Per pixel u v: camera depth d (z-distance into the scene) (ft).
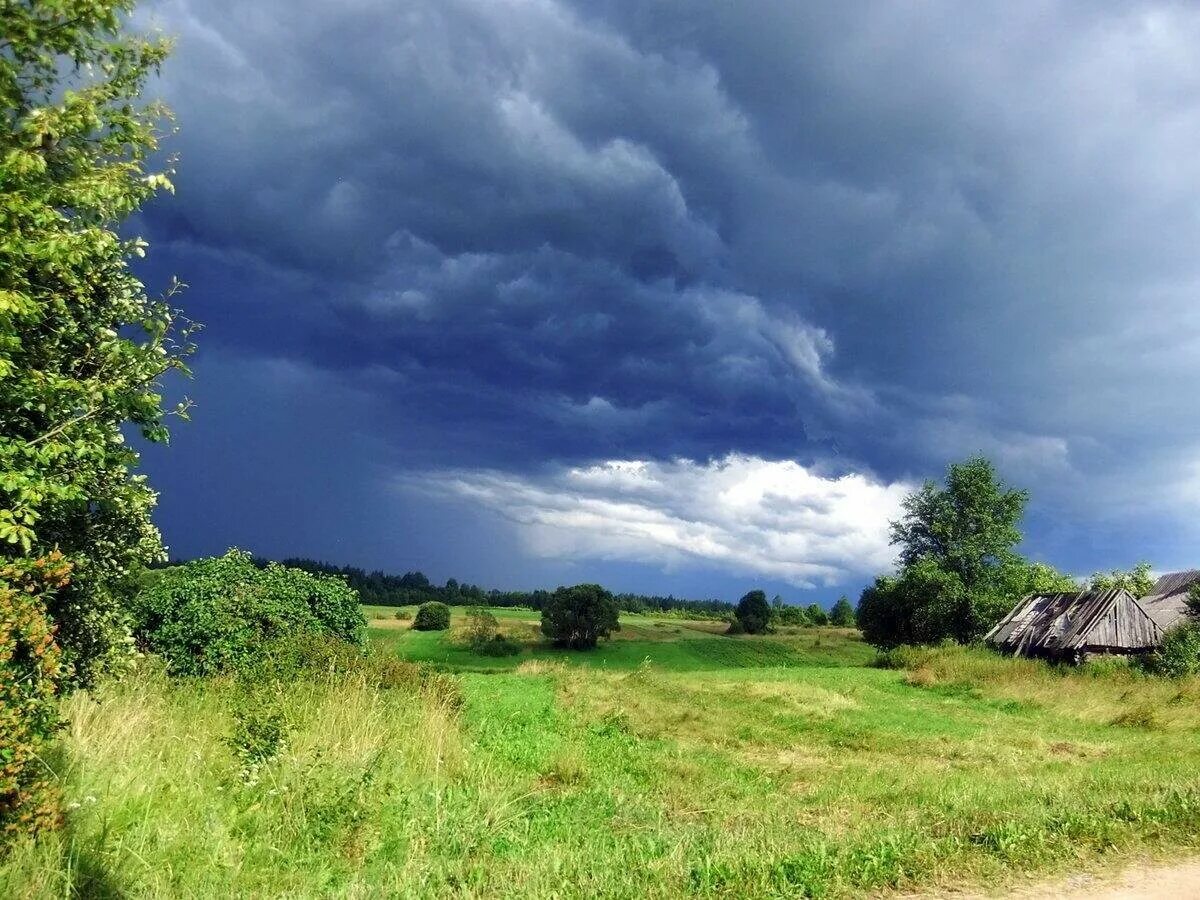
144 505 36.58
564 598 218.79
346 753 30.99
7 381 26.58
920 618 192.24
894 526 212.02
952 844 21.72
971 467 200.75
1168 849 21.34
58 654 19.61
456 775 33.81
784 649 235.61
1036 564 224.33
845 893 18.74
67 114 28.48
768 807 32.45
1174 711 68.03
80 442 28.30
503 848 24.26
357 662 52.54
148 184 31.04
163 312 32.99
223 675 47.14
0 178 26.09
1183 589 159.22
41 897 16.69
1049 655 140.97
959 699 85.46
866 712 71.41
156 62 31.22
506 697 66.44
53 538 32.42
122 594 41.11
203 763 27.63
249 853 21.91
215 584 54.49
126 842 20.35
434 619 219.00
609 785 35.63
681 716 62.90
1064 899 18.02
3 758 17.83
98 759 24.38
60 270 28.35
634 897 18.78
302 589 60.23
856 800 34.19
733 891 18.99
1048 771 41.60
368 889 19.83
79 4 28.68
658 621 290.35
